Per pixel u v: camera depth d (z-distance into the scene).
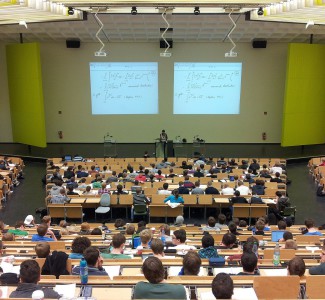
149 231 6.84
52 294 3.61
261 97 21.11
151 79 20.86
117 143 21.64
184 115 21.27
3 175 14.27
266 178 13.52
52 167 14.94
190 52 20.53
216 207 11.95
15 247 6.76
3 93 21.47
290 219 10.06
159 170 13.66
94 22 15.39
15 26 16.27
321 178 14.71
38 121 19.28
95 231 8.16
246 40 19.89
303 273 4.18
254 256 4.50
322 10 8.94
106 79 20.88
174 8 12.03
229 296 3.20
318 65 19.45
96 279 4.15
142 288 3.46
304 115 19.84
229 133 21.52
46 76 20.91
